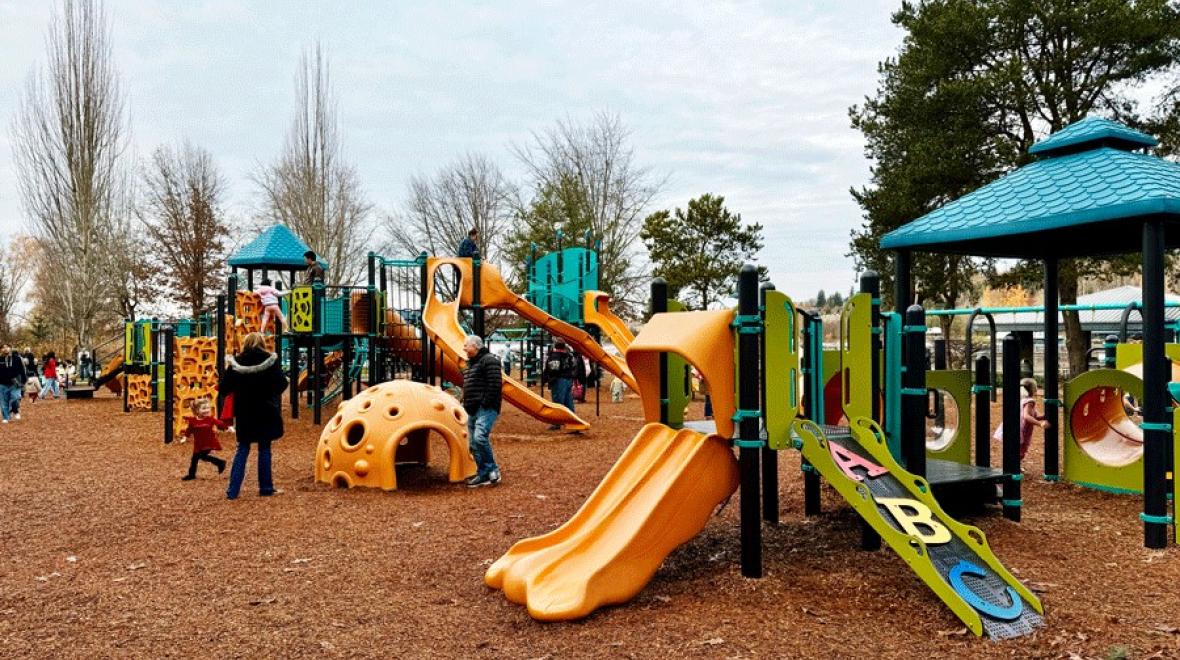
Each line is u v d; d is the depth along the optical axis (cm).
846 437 654
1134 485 871
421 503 878
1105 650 451
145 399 2145
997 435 1305
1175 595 539
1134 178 737
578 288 2220
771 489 748
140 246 4875
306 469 1117
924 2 2730
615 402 2420
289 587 589
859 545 670
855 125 3020
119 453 1301
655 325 646
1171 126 2362
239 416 916
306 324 1620
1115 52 2392
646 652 456
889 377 705
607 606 532
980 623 477
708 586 573
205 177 4978
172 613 535
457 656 459
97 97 4078
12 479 1066
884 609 520
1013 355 748
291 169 4566
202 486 991
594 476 1046
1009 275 2895
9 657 461
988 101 2477
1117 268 2645
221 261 4981
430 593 573
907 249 923
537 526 766
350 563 650
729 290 3972
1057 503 838
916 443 656
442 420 1009
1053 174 848
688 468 580
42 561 667
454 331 1639
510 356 3303
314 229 4516
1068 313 2572
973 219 841
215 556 675
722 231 4053
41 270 5966
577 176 3950
